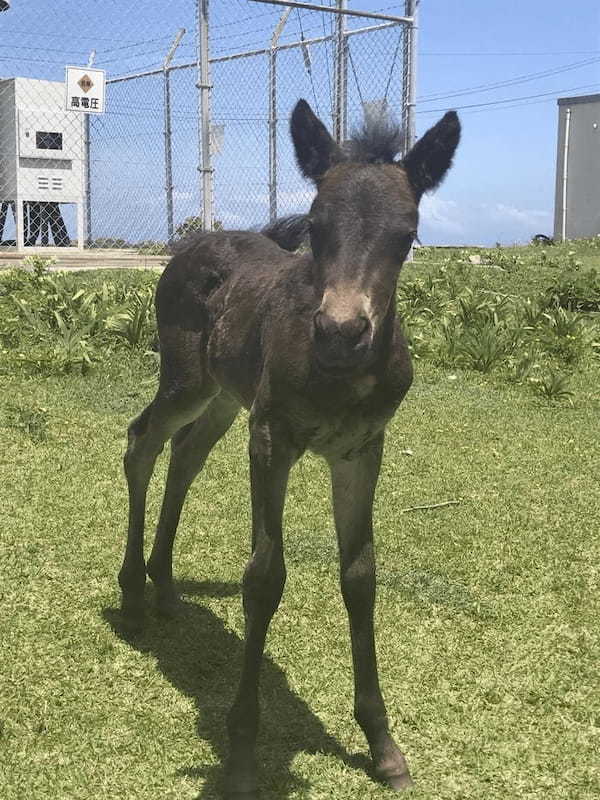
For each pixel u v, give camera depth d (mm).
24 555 4355
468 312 10195
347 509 2971
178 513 3977
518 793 2834
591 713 3268
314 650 3654
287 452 2801
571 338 9500
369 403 2732
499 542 4766
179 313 3754
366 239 2457
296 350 2678
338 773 2918
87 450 5941
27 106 12375
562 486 5695
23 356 7891
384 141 2787
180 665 3555
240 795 2744
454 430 6848
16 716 3143
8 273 10641
